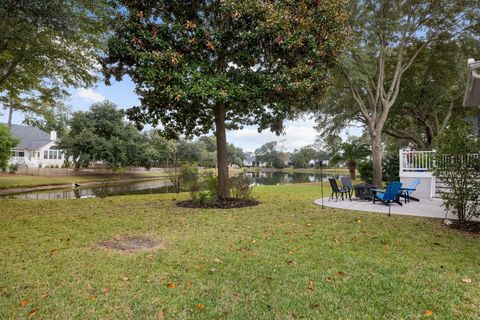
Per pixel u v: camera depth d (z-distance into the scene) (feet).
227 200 30.68
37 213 24.99
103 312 8.36
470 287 9.71
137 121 32.58
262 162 294.05
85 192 61.21
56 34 26.73
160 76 23.40
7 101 41.68
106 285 10.07
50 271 11.32
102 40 29.73
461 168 18.89
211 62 27.48
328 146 76.48
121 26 25.53
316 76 25.89
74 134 104.42
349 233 17.30
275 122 34.42
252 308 8.49
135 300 9.00
